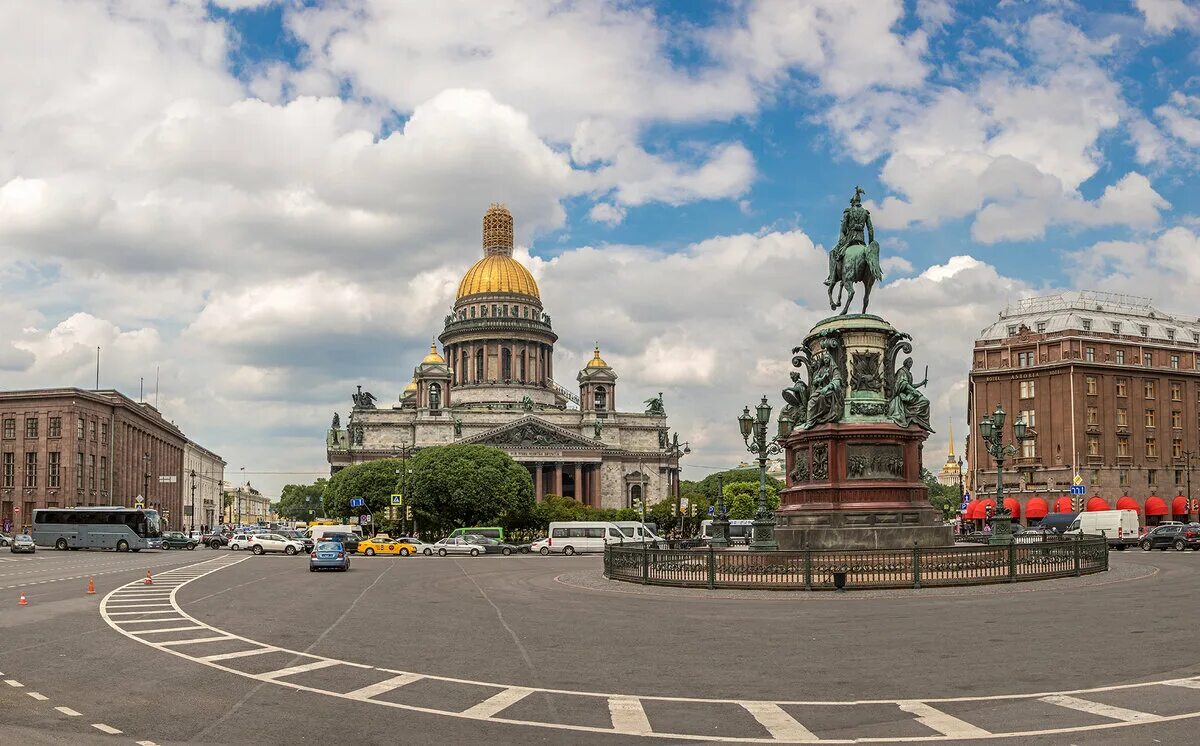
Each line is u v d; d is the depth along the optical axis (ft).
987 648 80.38
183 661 79.56
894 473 163.53
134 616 114.73
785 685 66.90
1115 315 481.87
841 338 171.73
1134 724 53.26
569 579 176.86
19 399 467.93
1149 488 447.83
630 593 140.87
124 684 69.56
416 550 340.18
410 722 56.95
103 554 334.65
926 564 141.69
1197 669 69.10
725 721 56.49
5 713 60.23
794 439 172.65
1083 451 437.17
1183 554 248.32
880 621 99.86
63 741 52.95
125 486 529.45
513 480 542.16
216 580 182.19
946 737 51.70
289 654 83.25
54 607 126.72
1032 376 455.22
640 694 64.59
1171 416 460.55
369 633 97.40
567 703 61.93
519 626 102.06
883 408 167.12
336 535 349.41
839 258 180.65
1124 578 151.43
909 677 68.69
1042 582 143.23
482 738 53.06
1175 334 488.44
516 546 355.36
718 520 228.43
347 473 567.18
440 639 92.48
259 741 52.85
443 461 528.22
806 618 104.12
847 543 158.40
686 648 84.28
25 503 461.78
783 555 139.54
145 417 580.71
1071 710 57.00
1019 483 451.94
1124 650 77.82
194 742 52.75
